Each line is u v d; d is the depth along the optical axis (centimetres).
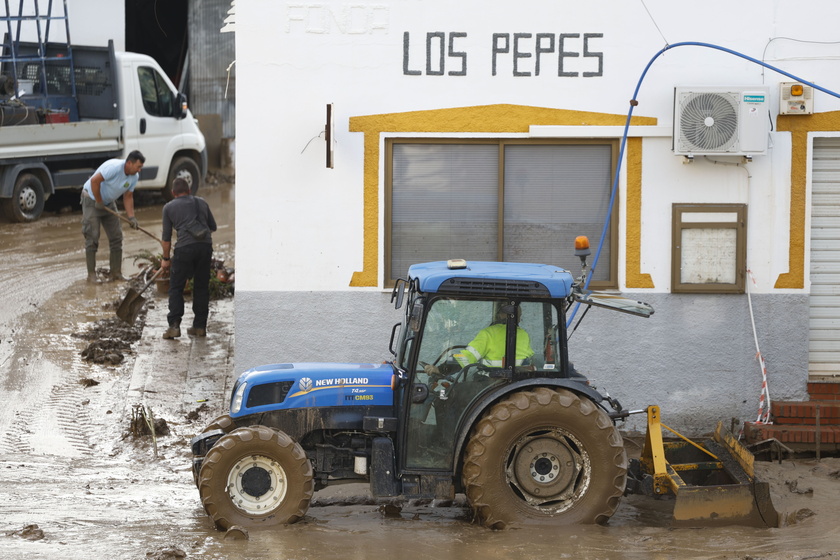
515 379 1689
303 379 1745
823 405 2248
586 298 1730
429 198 2314
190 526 1678
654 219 2281
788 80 2247
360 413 1731
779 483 1986
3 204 4075
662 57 2252
